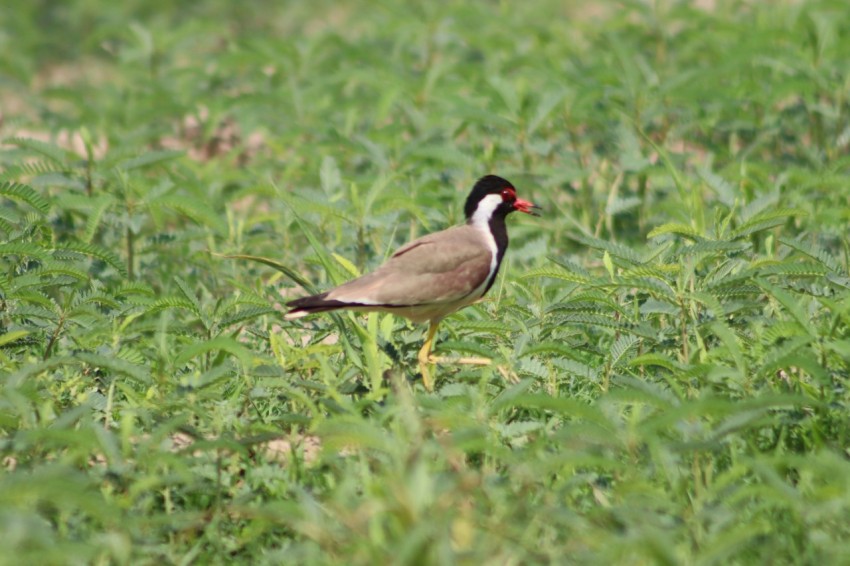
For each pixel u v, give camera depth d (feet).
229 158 66.49
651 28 77.10
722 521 27.30
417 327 43.19
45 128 69.92
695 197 45.75
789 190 52.13
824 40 65.26
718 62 71.82
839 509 27.45
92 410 35.09
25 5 100.94
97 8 101.50
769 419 30.07
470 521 25.48
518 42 83.25
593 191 58.18
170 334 39.86
